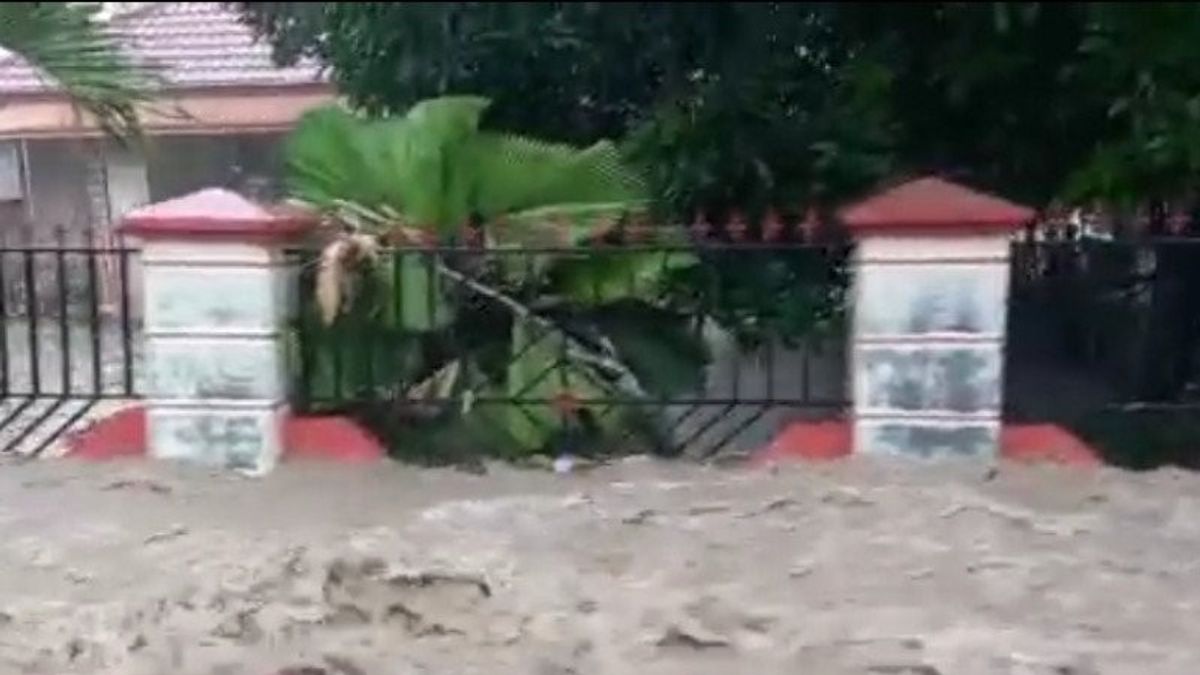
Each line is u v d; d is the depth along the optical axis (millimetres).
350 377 6500
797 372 7043
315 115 6867
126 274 6543
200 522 5445
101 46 5633
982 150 6957
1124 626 4406
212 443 6145
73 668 4227
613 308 6730
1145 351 6984
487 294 6586
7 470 6168
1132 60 5531
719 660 4230
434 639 4406
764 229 6656
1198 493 5656
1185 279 6781
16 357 10180
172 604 4637
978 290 5805
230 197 6152
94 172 12844
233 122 11836
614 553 5066
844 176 6965
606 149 6809
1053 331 6895
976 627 4414
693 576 4855
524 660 4238
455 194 6625
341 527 5371
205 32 10359
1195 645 4246
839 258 6652
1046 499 5559
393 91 7023
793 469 5941
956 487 5648
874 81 6074
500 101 7176
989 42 4348
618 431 6664
